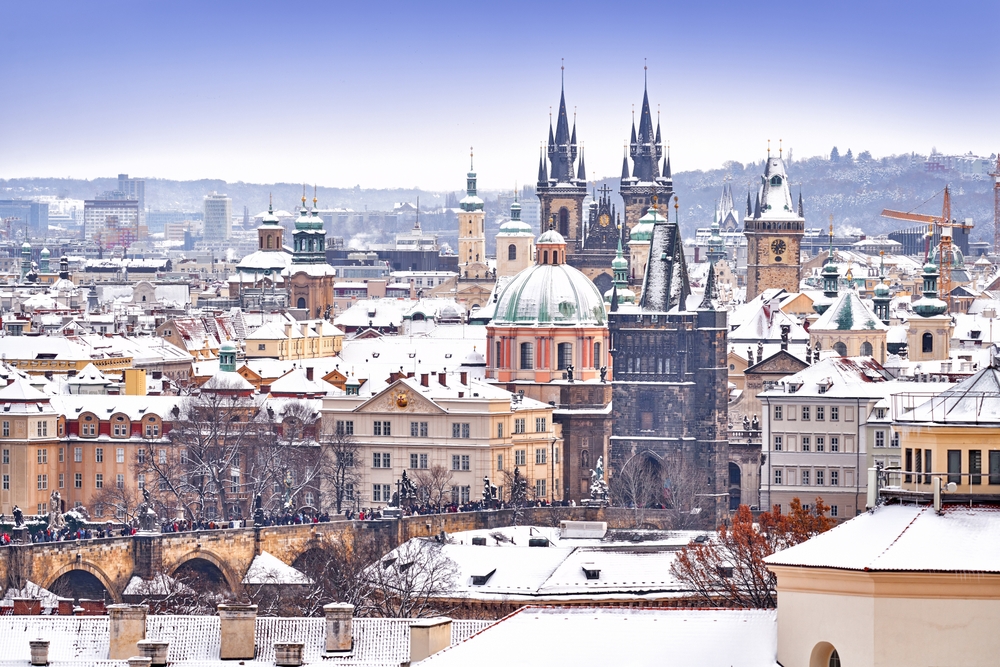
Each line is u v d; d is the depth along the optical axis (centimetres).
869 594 18762
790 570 19150
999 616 18562
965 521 19212
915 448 19688
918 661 18650
